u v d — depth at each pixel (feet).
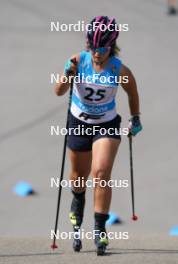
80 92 57.41
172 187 138.41
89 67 56.49
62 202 132.16
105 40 54.85
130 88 58.08
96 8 234.79
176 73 192.75
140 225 121.70
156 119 168.66
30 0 240.94
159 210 128.67
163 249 61.77
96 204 57.26
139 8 236.63
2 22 223.10
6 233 116.78
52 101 178.50
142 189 137.49
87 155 59.41
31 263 54.13
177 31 220.23
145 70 194.49
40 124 166.50
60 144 157.17
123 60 199.41
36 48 207.51
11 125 166.20
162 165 147.95
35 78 190.80
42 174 143.54
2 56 202.49
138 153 153.38
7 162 149.07
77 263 53.93
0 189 137.39
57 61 199.93
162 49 207.51
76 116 58.29
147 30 220.02
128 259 55.52
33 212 127.85
